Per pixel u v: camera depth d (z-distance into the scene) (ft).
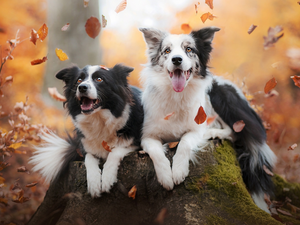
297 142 22.04
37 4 28.12
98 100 9.78
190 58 10.38
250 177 11.20
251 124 11.44
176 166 9.08
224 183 9.02
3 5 27.40
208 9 30.14
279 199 13.14
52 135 13.37
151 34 11.20
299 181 15.72
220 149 10.27
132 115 10.68
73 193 9.55
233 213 8.39
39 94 22.91
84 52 21.12
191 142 9.70
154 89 10.70
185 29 12.79
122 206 9.37
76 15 20.72
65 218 9.11
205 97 11.71
